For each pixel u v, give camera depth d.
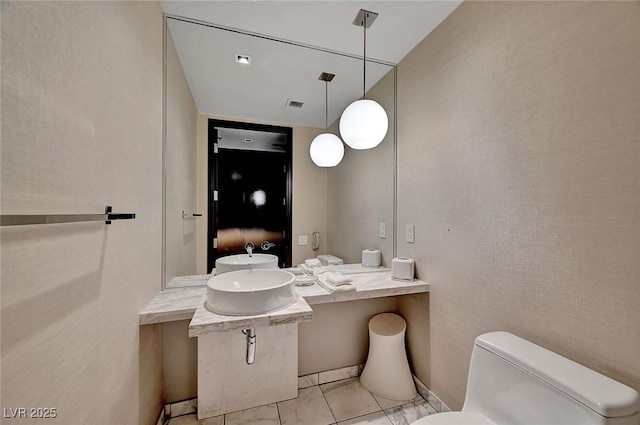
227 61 1.74
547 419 0.81
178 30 1.52
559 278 0.97
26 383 0.51
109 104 0.85
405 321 1.88
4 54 0.46
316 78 1.91
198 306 1.25
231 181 1.81
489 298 1.26
